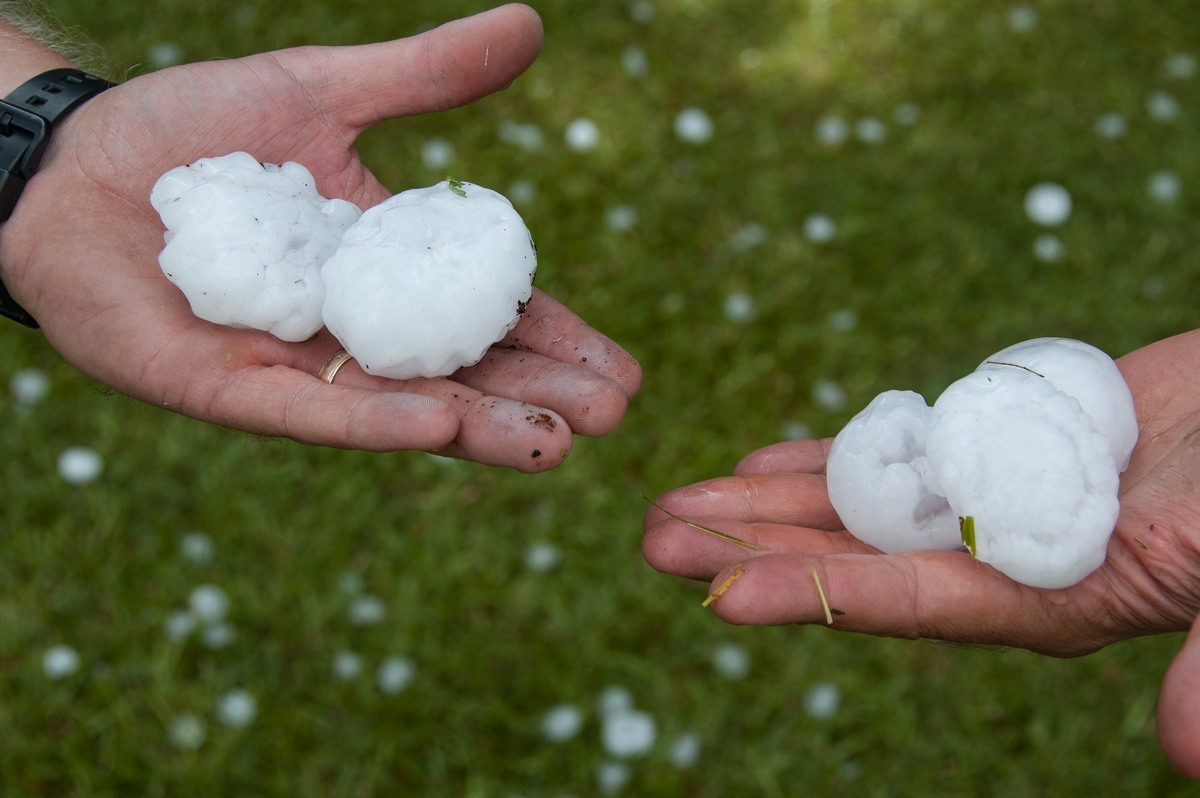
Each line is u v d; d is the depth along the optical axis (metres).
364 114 0.62
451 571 0.72
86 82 0.60
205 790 0.66
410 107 0.62
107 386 0.57
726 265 0.81
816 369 0.78
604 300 0.80
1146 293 0.81
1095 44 0.96
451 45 0.60
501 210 0.56
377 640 0.70
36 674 0.68
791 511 0.56
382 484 0.74
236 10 0.94
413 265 0.54
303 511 0.73
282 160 0.62
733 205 0.85
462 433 0.53
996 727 0.69
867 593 0.50
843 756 0.68
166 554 0.72
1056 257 0.82
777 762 0.68
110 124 0.59
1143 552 0.50
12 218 0.58
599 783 0.67
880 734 0.68
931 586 0.50
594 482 0.74
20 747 0.66
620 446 0.75
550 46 0.93
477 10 0.95
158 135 0.60
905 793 0.67
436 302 0.54
